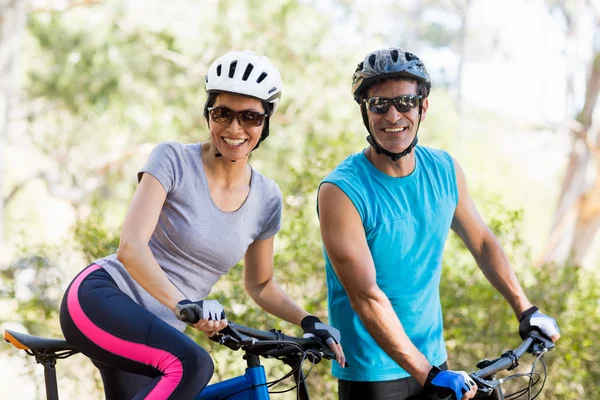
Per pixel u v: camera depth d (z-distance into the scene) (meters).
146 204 2.93
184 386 2.72
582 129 15.05
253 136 3.00
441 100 13.19
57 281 5.46
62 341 3.07
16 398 5.70
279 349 3.00
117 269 3.02
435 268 3.42
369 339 3.37
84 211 14.95
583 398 5.50
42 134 15.58
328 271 3.45
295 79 12.09
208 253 3.06
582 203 14.16
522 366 5.51
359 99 3.32
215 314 2.61
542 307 5.55
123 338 2.81
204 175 3.04
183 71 13.30
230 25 12.52
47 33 13.41
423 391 3.42
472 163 13.80
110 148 14.75
